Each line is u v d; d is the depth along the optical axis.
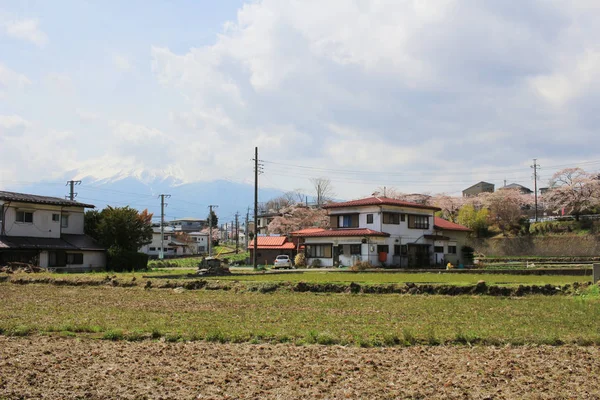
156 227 135.50
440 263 72.81
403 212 69.44
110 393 11.75
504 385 12.30
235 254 116.06
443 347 16.23
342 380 12.73
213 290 34.31
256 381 12.65
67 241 59.31
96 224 65.25
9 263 47.72
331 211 71.94
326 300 27.86
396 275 42.53
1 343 16.86
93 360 14.57
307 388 12.10
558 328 18.81
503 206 98.31
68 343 16.89
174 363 14.28
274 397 11.47
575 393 11.71
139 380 12.73
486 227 97.62
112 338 17.67
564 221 92.62
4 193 56.53
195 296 30.62
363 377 12.97
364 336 17.42
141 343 16.94
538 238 86.69
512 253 87.56
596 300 26.25
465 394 11.62
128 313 23.25
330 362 14.33
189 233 151.75
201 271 48.75
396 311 23.27
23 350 15.78
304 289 32.56
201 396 11.52
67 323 20.12
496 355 15.14
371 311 23.36
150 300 28.55
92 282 38.75
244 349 15.96
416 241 70.62
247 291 33.16
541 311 22.88
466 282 32.19
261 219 126.00
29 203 56.25
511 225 97.00
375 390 11.95
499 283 31.86
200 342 17.11
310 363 14.23
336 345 16.48
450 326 19.27
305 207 118.38
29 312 23.61
